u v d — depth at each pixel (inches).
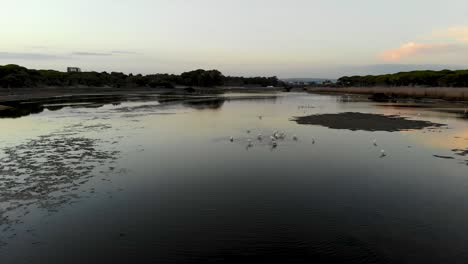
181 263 348.2
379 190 567.5
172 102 2667.3
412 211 478.6
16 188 570.9
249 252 366.6
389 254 361.7
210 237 401.1
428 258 354.3
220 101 2918.3
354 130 1189.7
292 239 394.9
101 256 363.3
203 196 537.3
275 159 771.4
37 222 446.0
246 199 523.8
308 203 507.8
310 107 2263.8
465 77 4077.3
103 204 505.0
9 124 1288.1
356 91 5039.4
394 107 2213.3
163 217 458.6
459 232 414.3
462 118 1542.8
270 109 2090.3
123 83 5506.9
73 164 718.5
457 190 568.7
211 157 788.0
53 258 360.8
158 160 757.9
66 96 3270.2
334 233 409.1
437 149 880.3
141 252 370.3
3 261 355.3
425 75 5054.1
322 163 738.2
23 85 3631.9
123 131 1147.3
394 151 856.3
